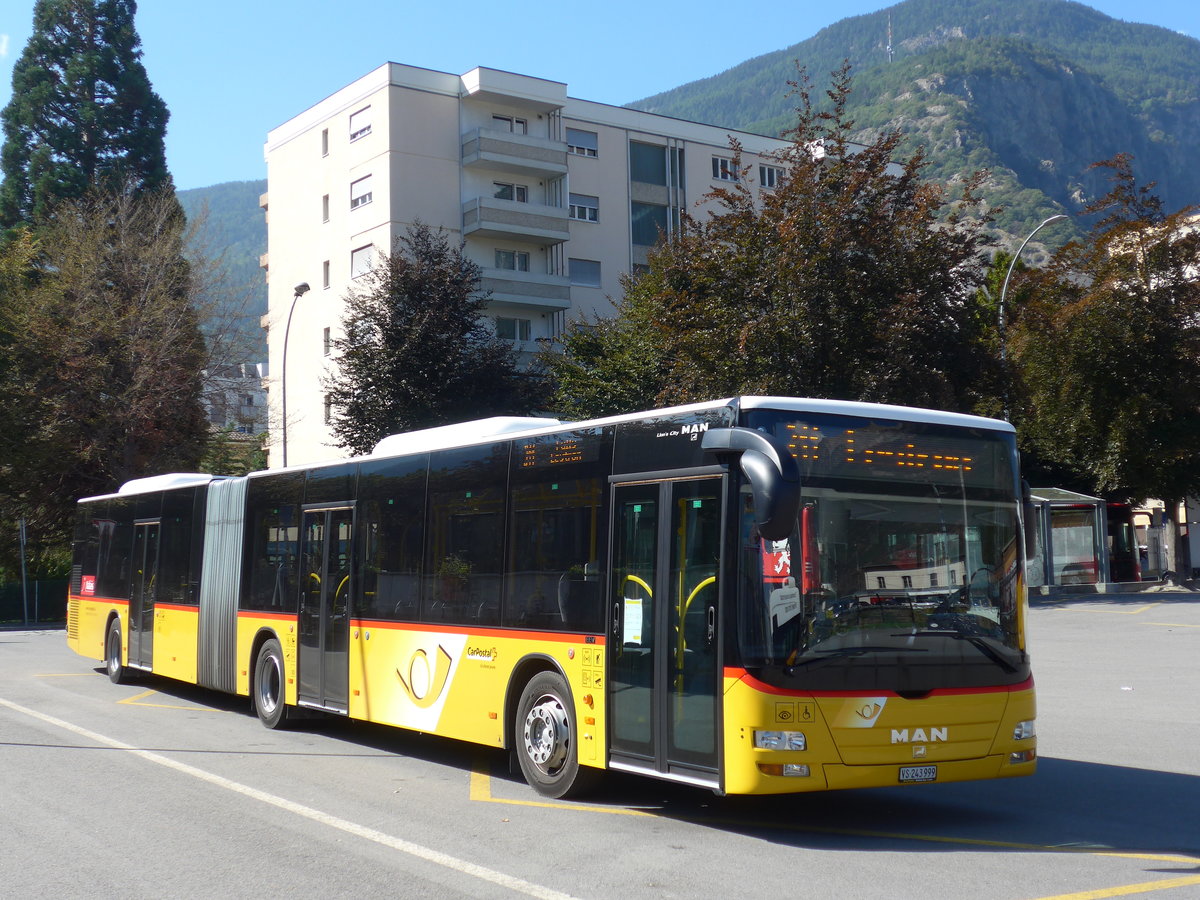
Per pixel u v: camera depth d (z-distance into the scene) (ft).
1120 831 27.17
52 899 22.00
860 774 25.58
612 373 122.42
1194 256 115.14
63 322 138.10
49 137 161.58
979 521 28.45
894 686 26.22
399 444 40.88
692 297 89.61
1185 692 51.96
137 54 167.63
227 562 52.13
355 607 41.73
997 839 26.43
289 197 196.03
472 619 35.19
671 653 27.50
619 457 30.04
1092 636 77.97
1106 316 115.55
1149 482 117.91
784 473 23.79
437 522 37.52
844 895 21.61
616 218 196.34
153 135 163.94
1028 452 133.69
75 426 135.74
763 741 25.05
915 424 28.14
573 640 30.81
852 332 84.28
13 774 35.91
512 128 186.70
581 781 31.32
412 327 131.75
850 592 26.40
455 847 25.85
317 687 43.88
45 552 145.89
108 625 65.77
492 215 177.88
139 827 28.27
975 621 27.71
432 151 178.70
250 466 154.30
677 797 31.89
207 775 35.73
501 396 133.80
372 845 26.11
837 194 87.15
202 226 146.20
